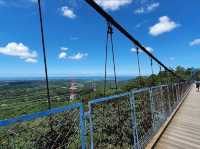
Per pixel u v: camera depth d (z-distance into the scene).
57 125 1.68
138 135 3.69
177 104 10.84
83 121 2.01
